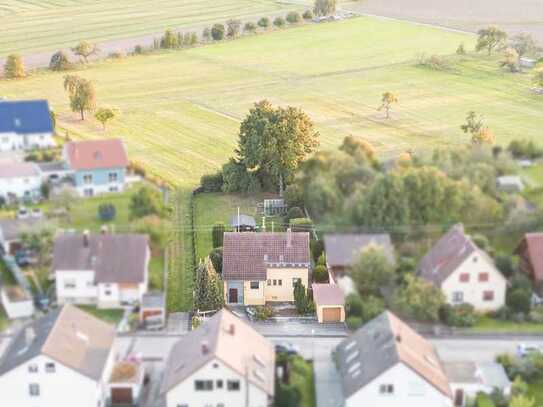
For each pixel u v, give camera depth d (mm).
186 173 122062
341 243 75750
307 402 65375
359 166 77375
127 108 155625
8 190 70500
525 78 174875
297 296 81562
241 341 67188
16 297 69688
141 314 71875
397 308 73375
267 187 114750
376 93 166000
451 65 185125
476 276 71125
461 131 139375
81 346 65062
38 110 77188
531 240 72438
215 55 198875
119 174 72125
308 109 155500
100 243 70500
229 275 84188
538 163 74875
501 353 69062
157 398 66062
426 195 72688
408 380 62594
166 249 75250
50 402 63719
